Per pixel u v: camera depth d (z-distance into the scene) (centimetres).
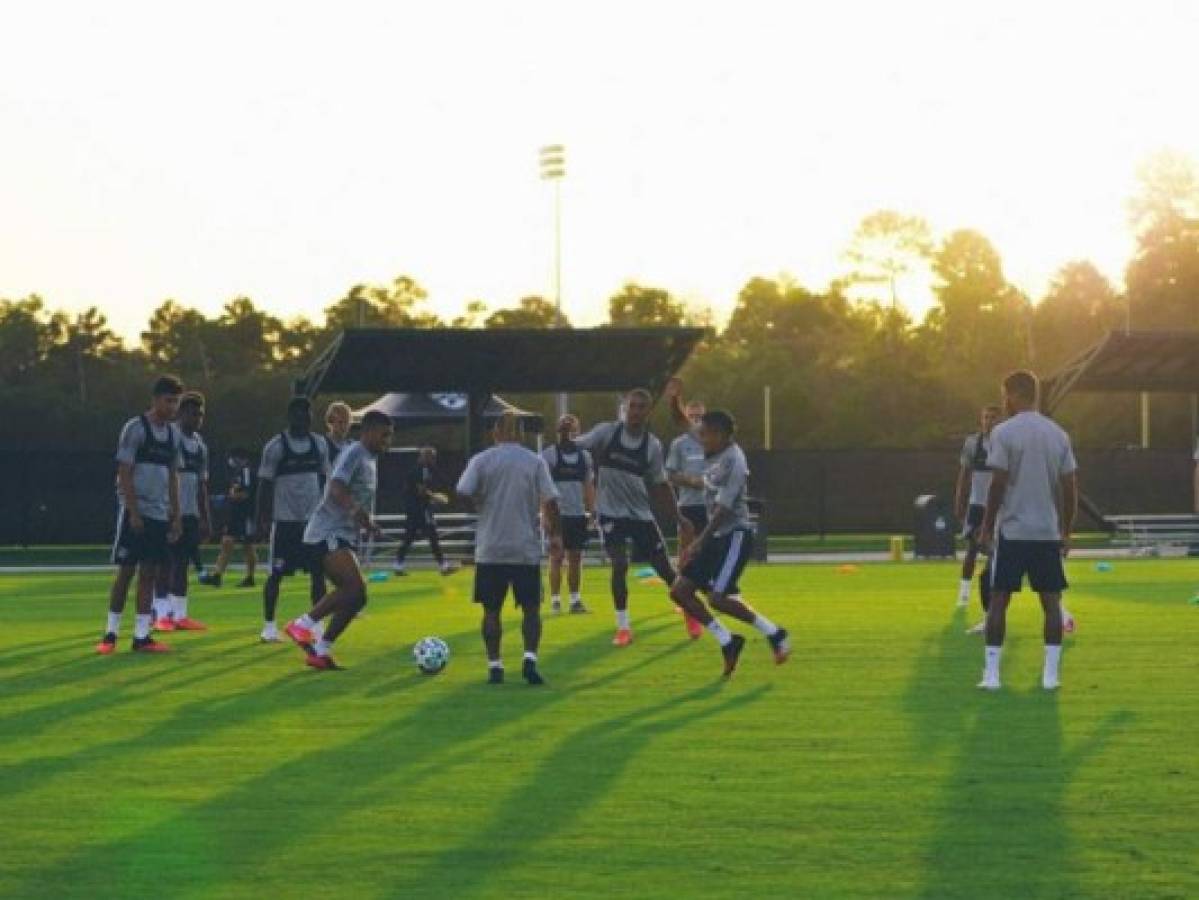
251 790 1349
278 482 2512
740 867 1095
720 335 14800
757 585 3800
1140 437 9656
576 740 1583
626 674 2091
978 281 13125
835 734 1612
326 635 2155
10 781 1391
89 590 3912
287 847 1154
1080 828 1202
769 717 1725
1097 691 1914
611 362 5284
